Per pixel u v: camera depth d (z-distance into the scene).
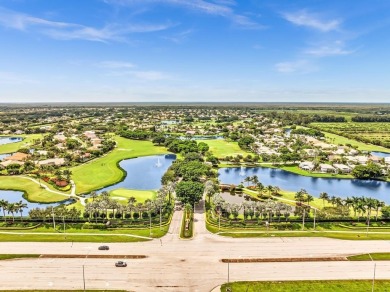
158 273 111.44
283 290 102.44
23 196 199.38
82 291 101.38
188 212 165.12
